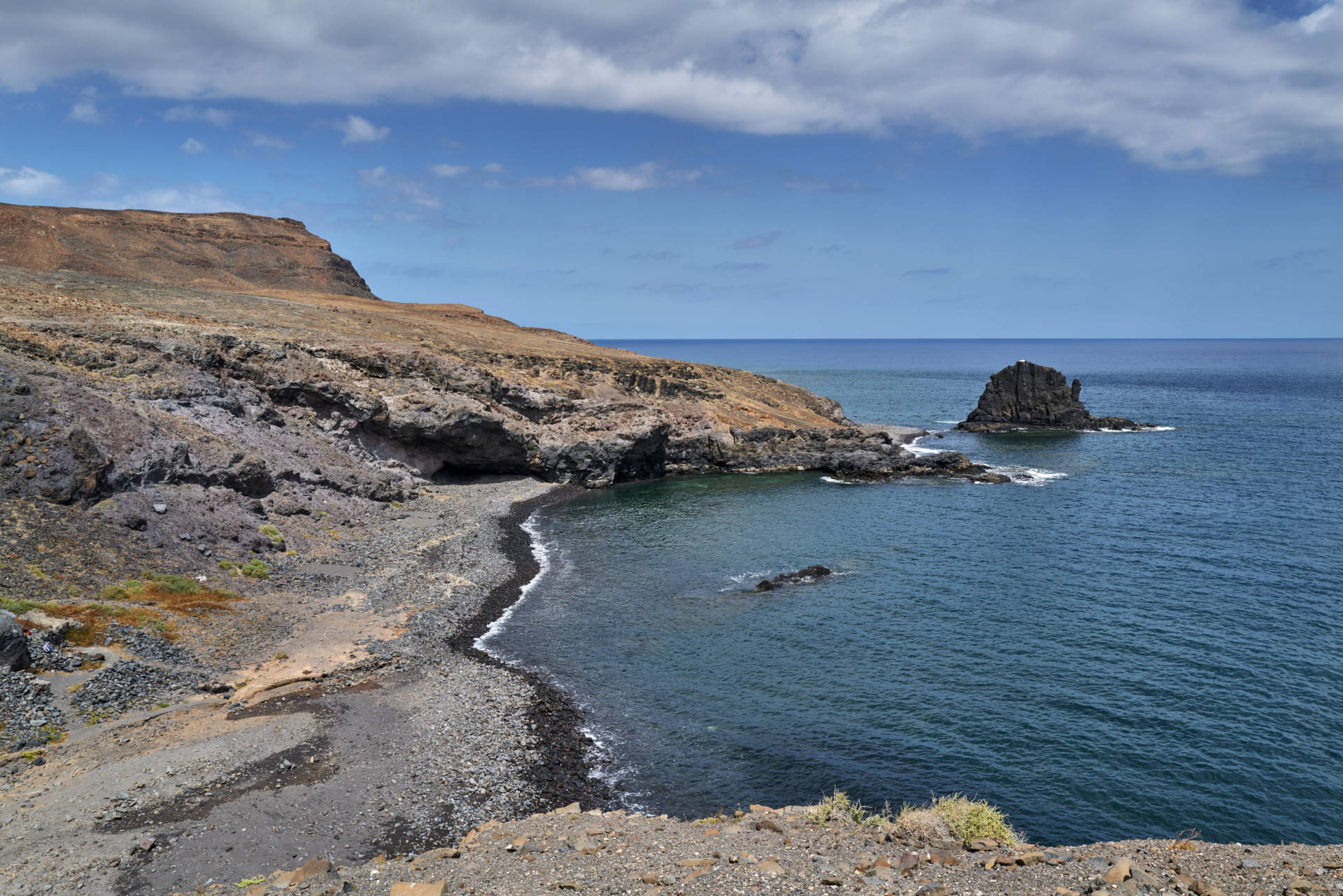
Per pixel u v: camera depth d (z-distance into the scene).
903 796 26.34
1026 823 24.91
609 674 35.91
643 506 74.31
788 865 15.02
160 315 77.25
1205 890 11.84
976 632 41.03
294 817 22.52
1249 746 29.28
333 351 77.69
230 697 29.88
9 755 23.52
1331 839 24.00
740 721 31.58
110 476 40.84
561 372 105.19
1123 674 35.69
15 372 42.28
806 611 44.44
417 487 72.25
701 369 127.88
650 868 15.56
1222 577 49.88
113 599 34.00
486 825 21.58
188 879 18.80
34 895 17.58
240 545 44.31
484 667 35.81
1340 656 37.22
